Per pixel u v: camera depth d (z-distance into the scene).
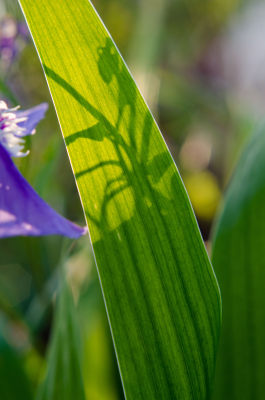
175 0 0.77
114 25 0.69
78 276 0.40
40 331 0.42
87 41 0.23
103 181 0.23
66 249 0.30
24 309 0.47
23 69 0.33
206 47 0.84
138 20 0.64
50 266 0.43
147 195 0.24
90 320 0.36
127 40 0.68
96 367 0.35
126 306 0.24
